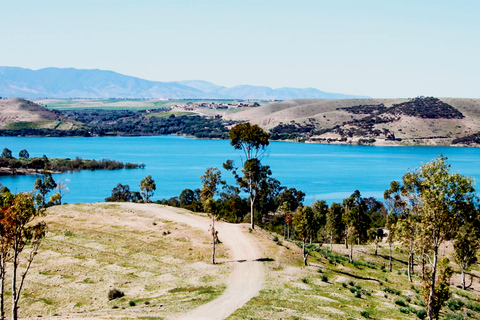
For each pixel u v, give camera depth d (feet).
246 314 133.08
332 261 243.81
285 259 221.46
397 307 166.81
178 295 159.74
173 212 314.55
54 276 179.32
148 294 162.81
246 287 171.42
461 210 136.05
